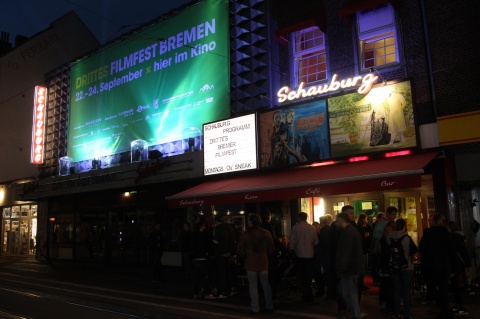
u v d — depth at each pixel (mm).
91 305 9547
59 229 23094
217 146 14711
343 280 6613
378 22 12500
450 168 11117
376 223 9969
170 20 18359
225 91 15891
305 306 9141
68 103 23078
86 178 19562
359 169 10945
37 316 8289
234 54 15875
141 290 11969
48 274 16359
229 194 12414
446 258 7418
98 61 21625
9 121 28750
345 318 7598
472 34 10820
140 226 18562
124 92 19969
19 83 29359
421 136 10891
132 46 19938
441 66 11164
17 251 27234
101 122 20891
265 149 13586
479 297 9578
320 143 12375
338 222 7094
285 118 13211
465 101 10711
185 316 8328
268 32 14859
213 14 16750
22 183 25422
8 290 11922
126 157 19391
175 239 16984
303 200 14062
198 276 10852
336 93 12516
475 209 11312
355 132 11750
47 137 24188
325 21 13594
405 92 11023
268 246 8805
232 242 10453
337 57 13172
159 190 17844
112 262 19594
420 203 12984
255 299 8562
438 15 11383
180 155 15734
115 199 19812
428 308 8617
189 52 17422
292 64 14336
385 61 12305
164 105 18094
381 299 8586
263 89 14789
